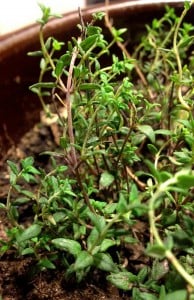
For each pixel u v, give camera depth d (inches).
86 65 5.9
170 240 3.1
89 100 5.5
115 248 5.6
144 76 8.9
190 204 5.0
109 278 4.7
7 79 7.4
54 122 8.5
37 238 5.1
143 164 7.0
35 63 7.8
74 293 5.4
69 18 7.9
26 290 5.4
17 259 5.8
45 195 5.3
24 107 8.1
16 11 11.8
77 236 4.9
